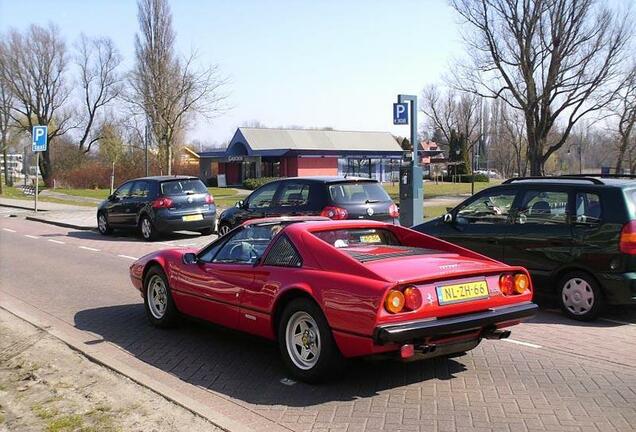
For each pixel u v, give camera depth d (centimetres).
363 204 1168
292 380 549
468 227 905
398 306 474
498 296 532
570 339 686
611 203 755
